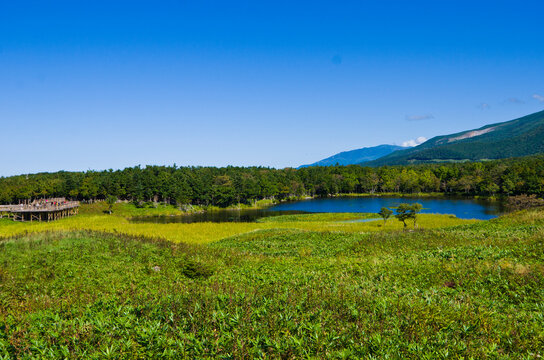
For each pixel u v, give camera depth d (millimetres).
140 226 59594
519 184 127250
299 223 65125
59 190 115375
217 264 19516
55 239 23875
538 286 11195
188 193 118000
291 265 18156
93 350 6801
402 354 6492
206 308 8852
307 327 7410
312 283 12625
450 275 13594
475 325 7793
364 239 27172
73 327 7789
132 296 11219
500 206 101688
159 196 126688
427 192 176250
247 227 57531
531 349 6941
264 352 6691
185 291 11375
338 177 189125
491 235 23797
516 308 9812
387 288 12055
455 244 21578
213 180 147875
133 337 7363
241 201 140750
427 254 18500
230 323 7766
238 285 12609
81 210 105250
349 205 124562
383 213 61531
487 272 13148
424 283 12938
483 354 6508
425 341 6828
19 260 18844
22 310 11516
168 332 7680
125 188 119250
